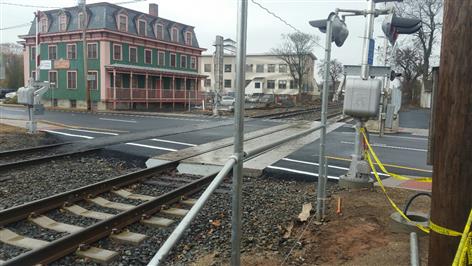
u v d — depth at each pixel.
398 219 4.89
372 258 4.14
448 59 2.38
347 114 6.79
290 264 4.22
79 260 4.44
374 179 8.01
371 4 6.83
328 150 12.20
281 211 6.30
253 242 5.05
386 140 15.84
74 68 37.97
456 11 2.33
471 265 2.35
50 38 39.31
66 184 8.02
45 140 13.69
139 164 10.44
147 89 39.31
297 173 8.77
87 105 33.88
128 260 4.57
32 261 4.08
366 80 6.52
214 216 6.08
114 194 7.22
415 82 62.75
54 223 5.61
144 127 18.73
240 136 2.57
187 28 47.19
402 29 7.50
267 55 88.56
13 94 44.28
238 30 2.47
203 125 20.23
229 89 88.81
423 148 13.59
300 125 20.70
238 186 2.62
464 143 2.37
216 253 4.71
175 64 45.47
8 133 14.60
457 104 2.37
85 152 11.10
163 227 5.58
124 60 38.50
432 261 2.59
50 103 39.56
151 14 45.56
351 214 5.54
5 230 5.24
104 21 36.41
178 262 4.54
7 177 8.29
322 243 4.67
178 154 10.85
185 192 7.03
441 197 2.50
